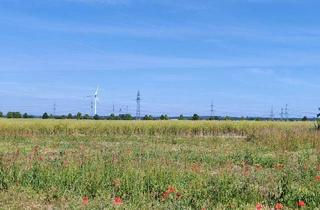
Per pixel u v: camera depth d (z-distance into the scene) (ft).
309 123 187.62
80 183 42.45
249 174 49.98
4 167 46.32
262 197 39.93
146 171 45.21
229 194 39.65
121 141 114.21
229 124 161.68
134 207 35.32
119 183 41.57
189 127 156.35
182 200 37.88
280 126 166.91
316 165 58.85
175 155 73.51
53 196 39.42
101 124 152.87
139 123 159.74
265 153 81.30
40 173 44.16
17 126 140.97
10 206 35.27
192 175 45.80
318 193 40.16
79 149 83.71
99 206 34.88
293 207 38.14
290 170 54.13
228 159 69.05
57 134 141.38
